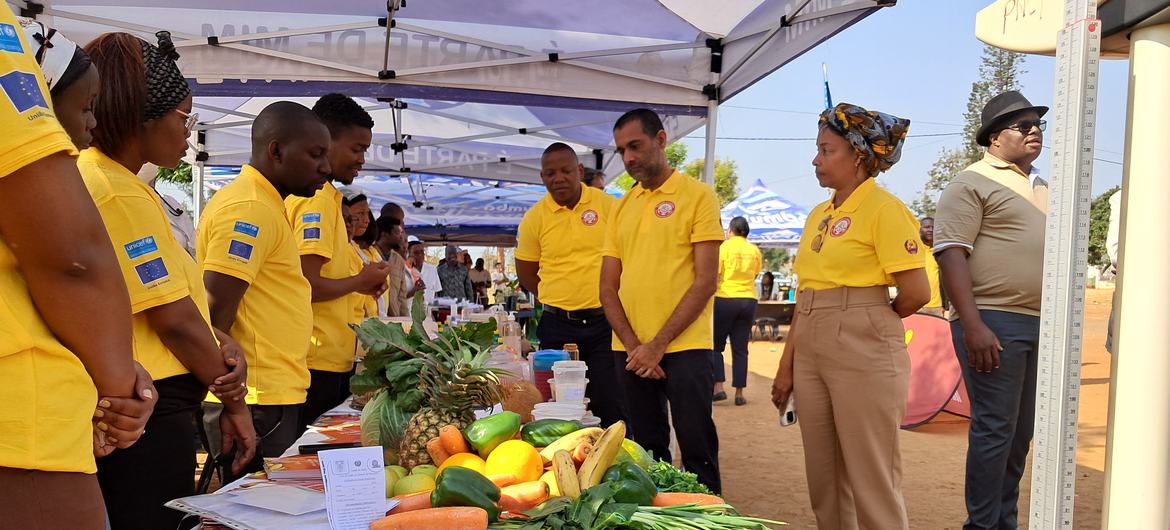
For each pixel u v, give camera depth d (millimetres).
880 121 3273
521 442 2203
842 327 3287
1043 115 3846
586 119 8930
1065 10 1551
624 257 4176
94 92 1708
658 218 3980
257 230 2906
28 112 1233
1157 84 1648
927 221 10227
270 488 2012
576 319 5691
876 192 3289
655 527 1778
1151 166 1658
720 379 10102
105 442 1508
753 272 9766
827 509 3562
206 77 5648
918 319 8867
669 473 2305
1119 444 1711
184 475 2277
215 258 2816
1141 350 1674
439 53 5930
